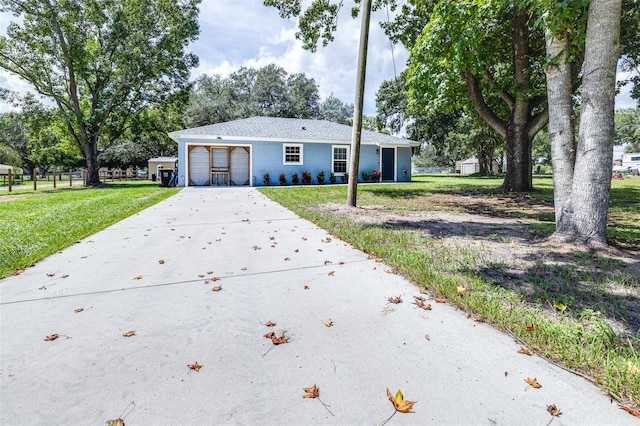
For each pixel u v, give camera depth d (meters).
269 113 37.25
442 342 1.96
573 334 1.97
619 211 6.97
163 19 17.80
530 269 3.15
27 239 4.41
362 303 2.52
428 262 3.39
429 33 8.34
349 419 1.36
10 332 2.06
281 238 4.71
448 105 9.66
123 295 2.66
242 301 2.57
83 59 16.91
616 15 3.62
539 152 38.56
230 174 16.44
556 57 4.13
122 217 6.41
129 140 32.81
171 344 1.94
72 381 1.59
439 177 27.61
